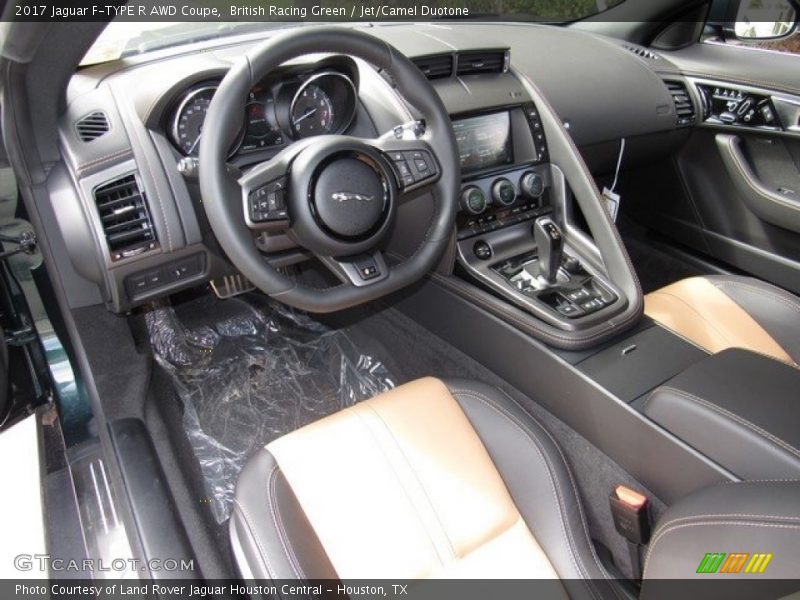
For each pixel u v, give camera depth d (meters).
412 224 1.61
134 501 1.18
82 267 1.37
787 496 0.70
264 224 1.07
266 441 1.79
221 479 1.69
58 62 1.14
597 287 1.55
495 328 1.55
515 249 1.67
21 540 1.07
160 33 1.58
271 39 1.04
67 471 1.34
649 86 2.12
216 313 2.09
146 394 1.54
